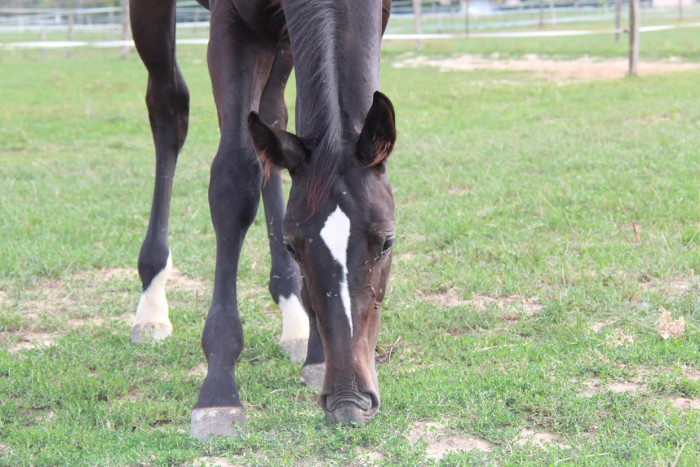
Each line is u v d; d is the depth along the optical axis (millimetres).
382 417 2961
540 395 3113
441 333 3934
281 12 3135
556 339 3707
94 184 7641
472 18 34406
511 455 2641
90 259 5328
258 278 4883
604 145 7719
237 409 2957
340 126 2549
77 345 3963
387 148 2473
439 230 5414
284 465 2645
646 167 6672
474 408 3000
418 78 15906
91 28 27141
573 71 15906
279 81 3977
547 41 23000
